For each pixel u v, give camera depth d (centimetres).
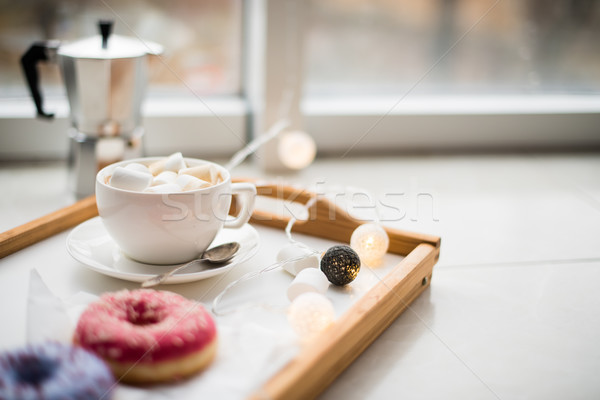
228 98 137
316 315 60
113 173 66
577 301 76
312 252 71
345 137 133
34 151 119
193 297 66
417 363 63
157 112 125
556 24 143
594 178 122
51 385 50
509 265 84
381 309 64
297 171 122
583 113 141
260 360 56
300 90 120
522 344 68
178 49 130
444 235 94
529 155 137
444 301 74
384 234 74
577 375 64
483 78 146
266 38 116
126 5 123
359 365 63
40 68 120
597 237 95
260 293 67
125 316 58
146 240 66
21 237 72
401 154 135
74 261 70
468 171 125
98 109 95
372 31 139
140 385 55
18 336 59
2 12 115
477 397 60
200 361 56
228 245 71
